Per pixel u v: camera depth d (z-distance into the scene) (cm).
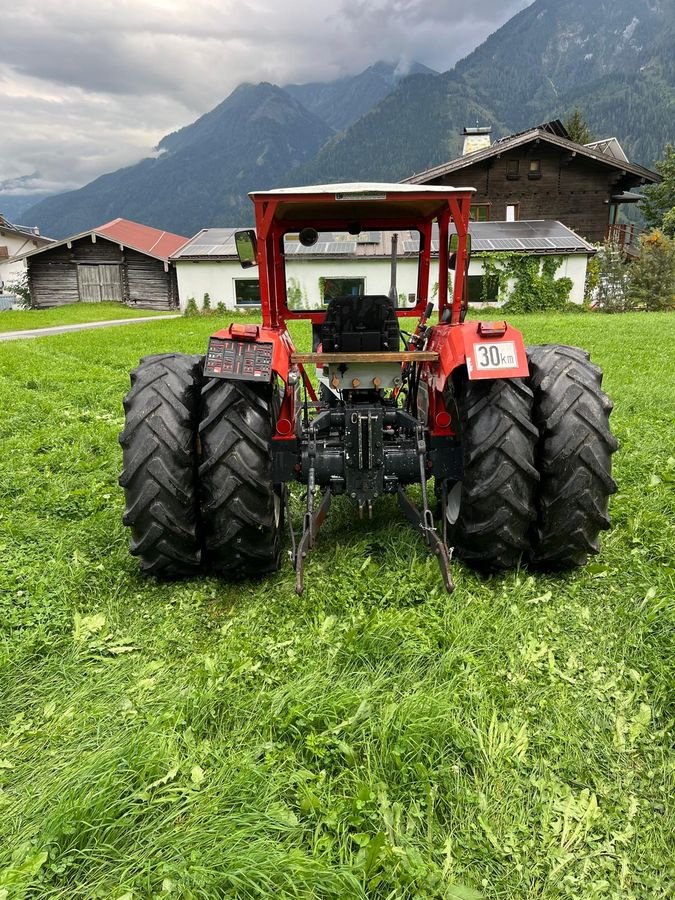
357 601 294
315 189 285
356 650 248
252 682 235
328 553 343
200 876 160
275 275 393
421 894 159
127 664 252
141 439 288
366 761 198
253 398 293
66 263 3272
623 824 181
